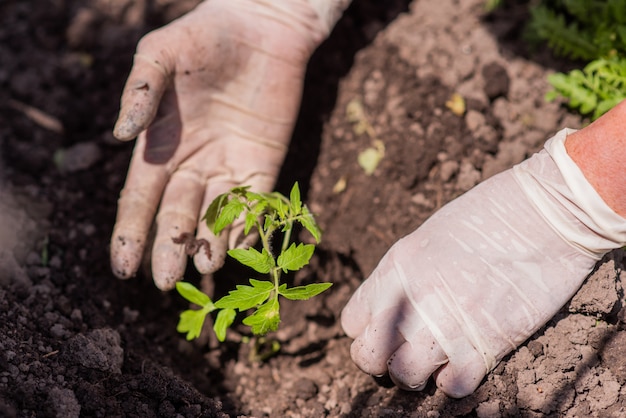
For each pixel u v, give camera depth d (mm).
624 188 746
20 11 1012
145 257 868
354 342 790
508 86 914
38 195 899
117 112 950
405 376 773
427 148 889
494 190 796
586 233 765
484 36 938
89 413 764
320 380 845
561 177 769
